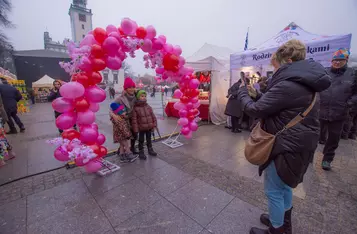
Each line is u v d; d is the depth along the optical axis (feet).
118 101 10.23
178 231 5.79
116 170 9.86
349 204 7.05
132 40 8.14
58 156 7.47
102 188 8.23
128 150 11.07
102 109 36.63
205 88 28.35
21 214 6.59
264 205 6.98
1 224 6.12
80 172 9.75
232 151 12.77
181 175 9.36
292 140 4.11
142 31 8.68
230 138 15.94
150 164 10.66
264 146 4.45
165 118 26.03
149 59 10.85
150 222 6.18
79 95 7.22
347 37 10.89
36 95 62.59
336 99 9.06
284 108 4.12
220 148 13.37
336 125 9.29
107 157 11.70
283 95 3.93
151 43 9.11
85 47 7.02
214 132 17.99
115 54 7.81
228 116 19.31
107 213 6.63
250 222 6.13
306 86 3.96
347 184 8.48
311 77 3.79
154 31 9.20
